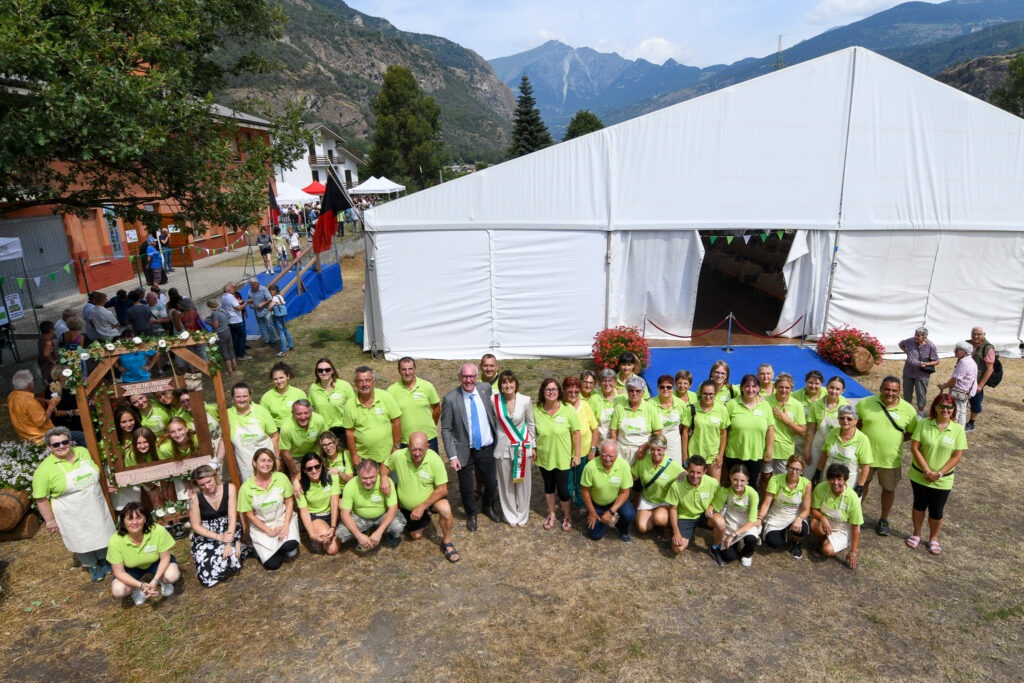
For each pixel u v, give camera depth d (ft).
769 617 18.20
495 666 16.42
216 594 19.31
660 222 40.57
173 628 17.92
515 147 198.29
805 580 19.85
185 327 38.81
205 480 19.66
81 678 16.21
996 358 29.73
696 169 39.96
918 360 29.94
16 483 22.72
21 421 23.95
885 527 22.31
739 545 20.59
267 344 46.60
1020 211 41.55
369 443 22.36
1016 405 33.73
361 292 69.31
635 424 22.04
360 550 21.43
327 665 16.52
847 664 16.46
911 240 41.52
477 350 42.34
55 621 18.28
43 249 51.21
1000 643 17.20
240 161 35.65
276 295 44.78
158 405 22.93
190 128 30.81
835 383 21.83
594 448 22.97
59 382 27.22
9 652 17.11
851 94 39.19
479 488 24.43
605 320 42.19
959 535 22.31
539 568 20.47
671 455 22.70
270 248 68.23
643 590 19.34
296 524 21.01
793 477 20.35
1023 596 19.12
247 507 20.02
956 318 43.29
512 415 21.89
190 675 16.25
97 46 26.91
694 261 41.52
